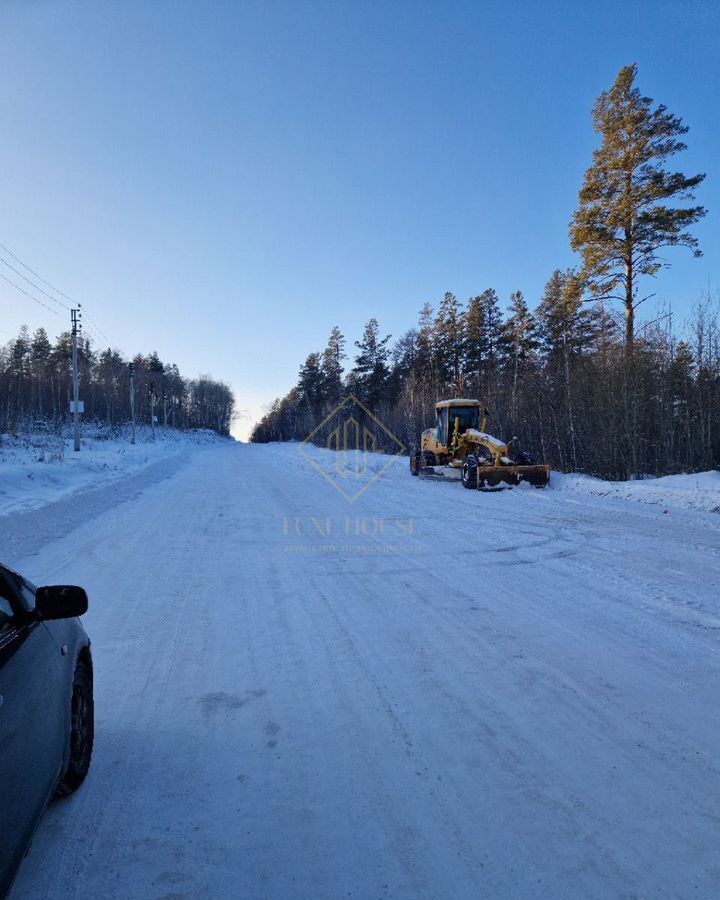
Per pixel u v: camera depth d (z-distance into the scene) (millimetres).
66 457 26359
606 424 19875
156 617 5711
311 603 6125
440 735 3465
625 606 5832
